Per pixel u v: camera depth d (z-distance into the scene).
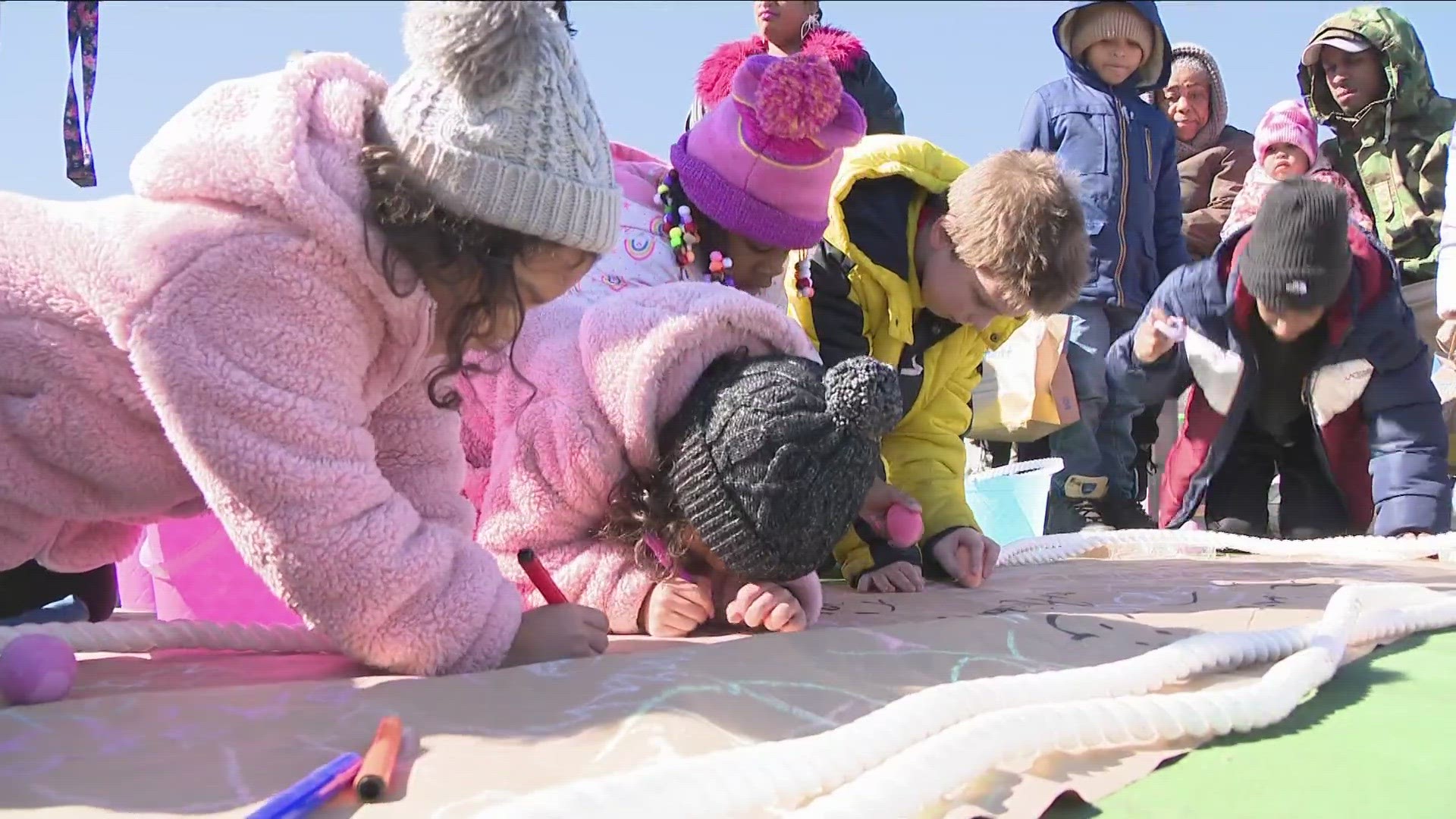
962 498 2.35
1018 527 3.11
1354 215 3.87
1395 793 1.01
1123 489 3.56
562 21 1.32
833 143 1.99
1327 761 1.09
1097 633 1.61
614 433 1.58
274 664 1.42
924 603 1.98
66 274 1.30
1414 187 3.84
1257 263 2.80
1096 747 1.10
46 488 1.38
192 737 1.08
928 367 2.34
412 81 1.26
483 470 1.81
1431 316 3.77
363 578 1.28
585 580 1.61
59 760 1.02
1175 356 3.13
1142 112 3.76
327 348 1.27
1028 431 3.29
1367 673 1.44
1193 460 3.15
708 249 2.13
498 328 1.32
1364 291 2.88
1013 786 1.01
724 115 2.05
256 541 1.26
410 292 1.27
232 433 1.23
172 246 1.24
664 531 1.56
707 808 0.88
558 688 1.24
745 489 1.45
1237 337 2.97
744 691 1.25
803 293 2.22
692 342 1.55
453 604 1.33
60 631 1.39
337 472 1.27
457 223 1.24
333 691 1.22
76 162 1.85
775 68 1.97
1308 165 3.99
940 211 2.22
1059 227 2.06
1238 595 2.03
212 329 1.23
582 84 1.29
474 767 1.01
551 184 1.24
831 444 1.45
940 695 1.12
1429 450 2.89
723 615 1.68
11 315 1.32
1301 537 3.16
